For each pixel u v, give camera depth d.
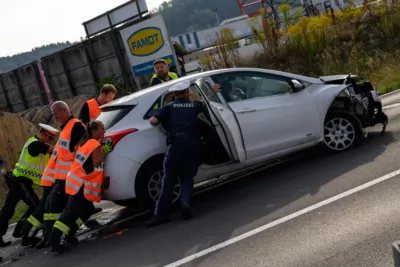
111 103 7.31
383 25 19.95
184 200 6.54
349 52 19.42
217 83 7.27
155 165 6.94
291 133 7.59
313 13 25.05
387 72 16.69
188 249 5.50
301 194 6.49
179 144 6.51
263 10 21.45
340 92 8.13
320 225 5.34
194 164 6.59
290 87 7.83
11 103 26.20
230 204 6.85
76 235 7.20
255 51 20.83
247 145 7.20
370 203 5.63
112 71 19.81
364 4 21.36
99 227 7.37
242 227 5.81
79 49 20.72
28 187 7.39
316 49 20.14
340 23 20.95
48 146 7.30
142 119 7.00
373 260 4.32
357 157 7.51
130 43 18.16
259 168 8.52
